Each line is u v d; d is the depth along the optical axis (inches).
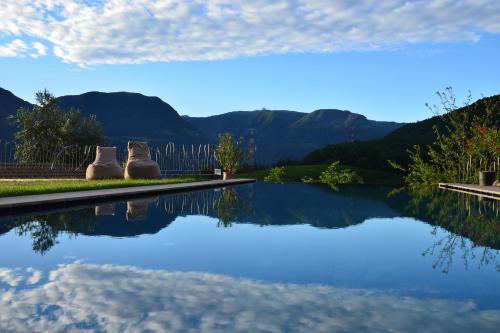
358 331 82.4
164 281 118.1
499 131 600.1
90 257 149.6
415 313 93.2
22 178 729.6
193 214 285.4
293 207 332.5
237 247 171.0
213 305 97.2
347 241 185.9
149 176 667.4
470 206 339.6
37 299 100.3
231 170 818.2
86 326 83.2
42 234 198.5
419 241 185.9
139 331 81.0
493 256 154.6
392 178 877.8
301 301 101.0
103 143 1296.8
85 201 337.1
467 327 84.9
